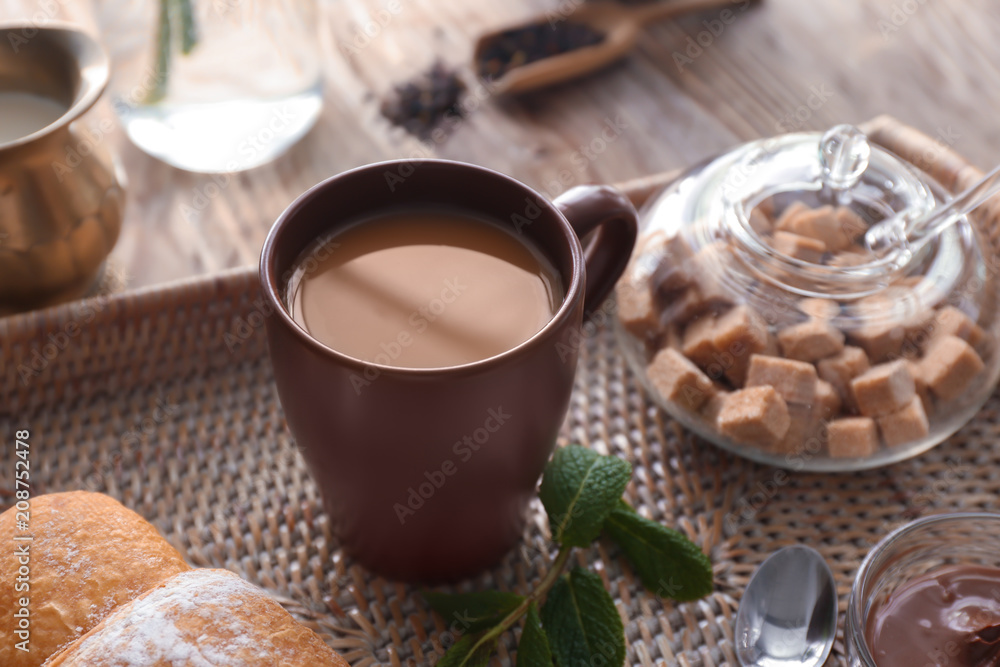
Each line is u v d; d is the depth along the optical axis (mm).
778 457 494
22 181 500
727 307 490
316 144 635
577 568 471
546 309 437
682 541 477
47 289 532
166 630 408
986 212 544
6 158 489
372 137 642
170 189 613
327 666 417
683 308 500
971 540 456
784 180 499
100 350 519
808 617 469
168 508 499
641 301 507
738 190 500
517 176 635
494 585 487
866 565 440
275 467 511
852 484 508
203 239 594
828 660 463
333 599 479
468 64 686
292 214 436
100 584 430
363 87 666
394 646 470
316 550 490
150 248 588
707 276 496
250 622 417
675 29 708
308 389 418
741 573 485
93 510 449
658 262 509
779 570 477
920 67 690
